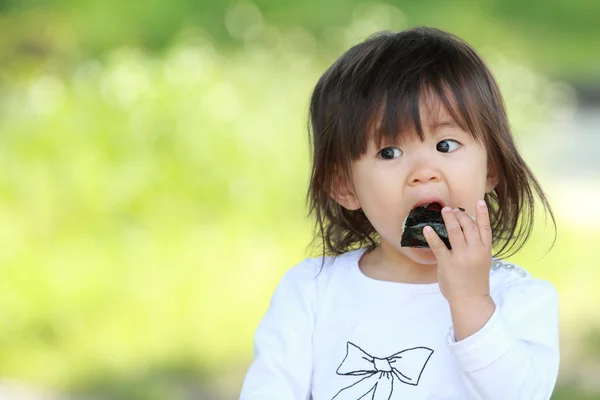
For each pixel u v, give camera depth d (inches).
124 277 303.4
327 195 136.3
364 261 130.1
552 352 116.3
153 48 698.8
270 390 122.4
